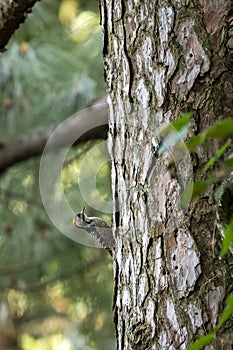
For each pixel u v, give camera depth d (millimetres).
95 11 7238
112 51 3459
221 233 3223
